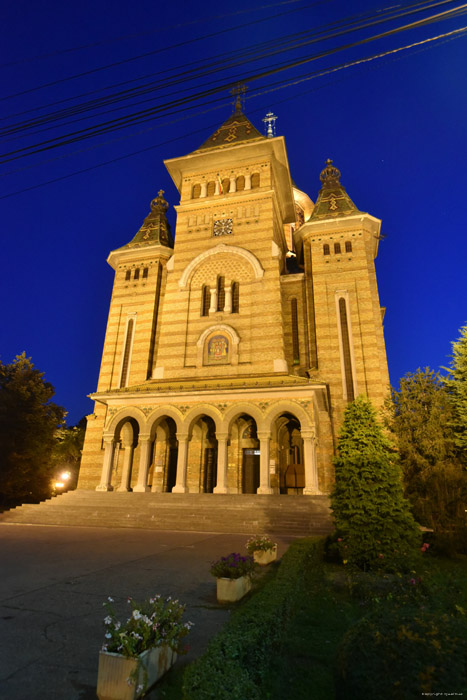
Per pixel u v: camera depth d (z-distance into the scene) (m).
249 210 36.94
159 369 33.34
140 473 26.83
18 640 6.33
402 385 24.83
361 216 35.28
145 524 21.27
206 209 38.28
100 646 6.14
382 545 11.73
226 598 8.34
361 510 12.34
